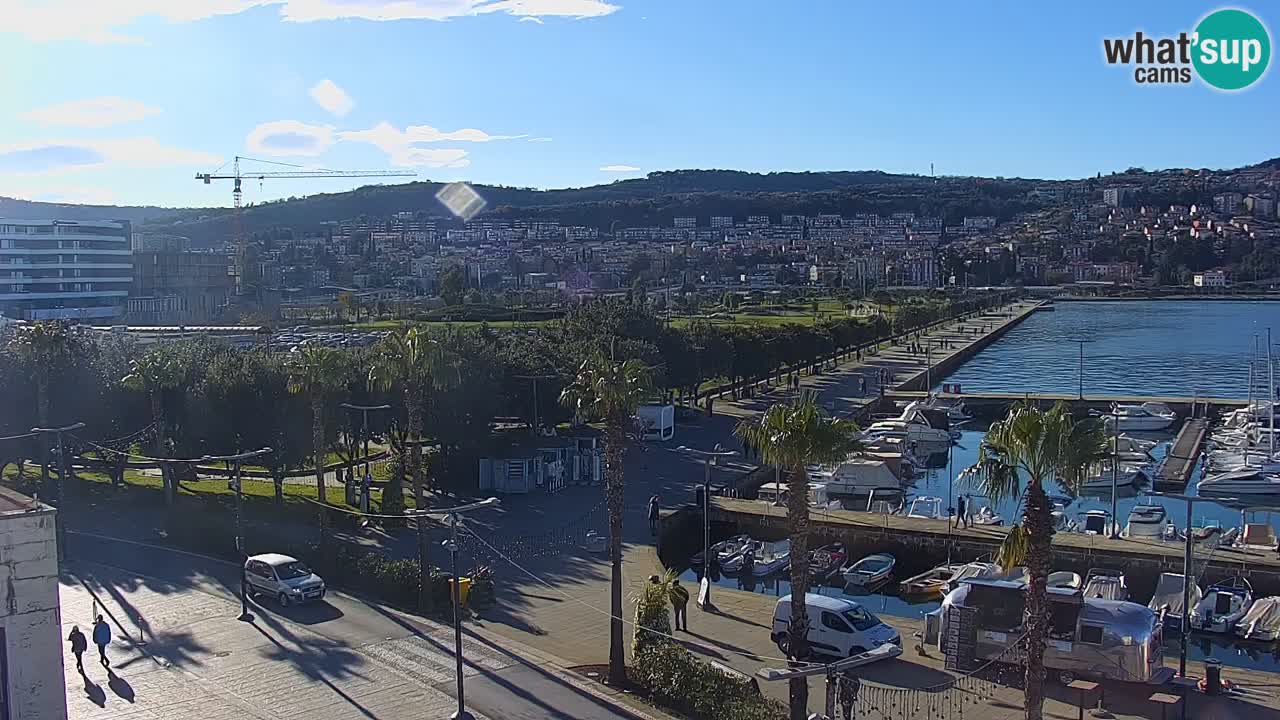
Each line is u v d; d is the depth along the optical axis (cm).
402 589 4703
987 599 3856
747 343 12769
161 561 5412
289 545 5331
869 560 6097
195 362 7581
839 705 3438
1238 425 11156
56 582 2750
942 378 17075
